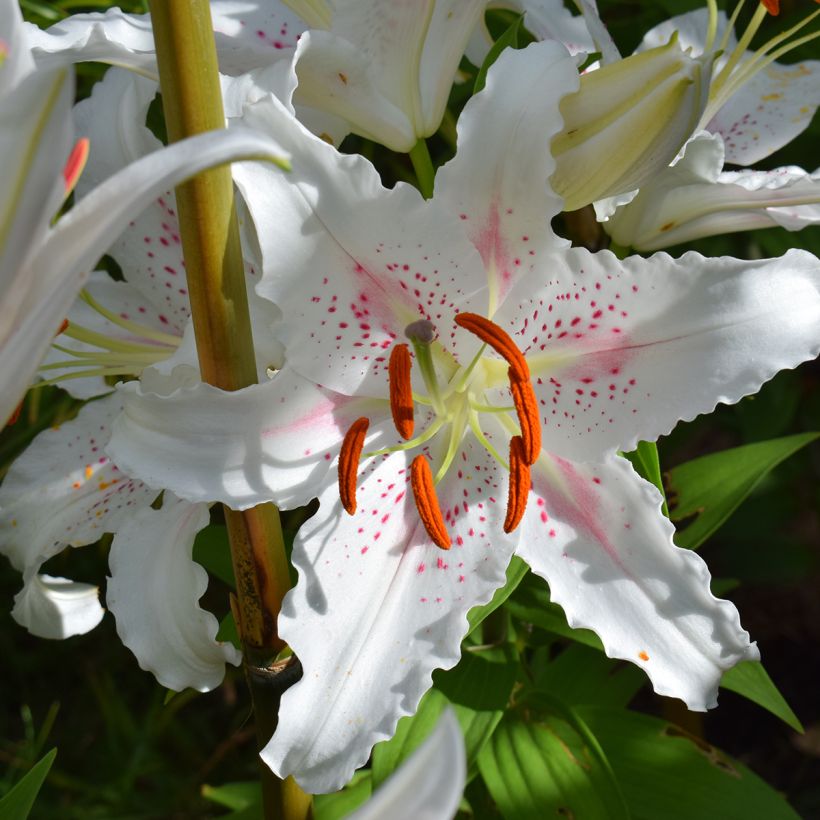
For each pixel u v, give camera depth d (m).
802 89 0.55
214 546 0.58
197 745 0.87
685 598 0.43
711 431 0.99
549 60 0.41
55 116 0.31
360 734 0.42
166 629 0.46
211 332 0.41
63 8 0.66
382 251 0.42
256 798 0.63
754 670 0.54
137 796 0.82
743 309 0.42
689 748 0.58
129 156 0.48
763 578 0.85
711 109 0.51
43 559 0.51
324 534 0.44
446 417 0.45
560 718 0.56
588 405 0.44
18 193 0.31
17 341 0.31
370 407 0.45
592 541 0.44
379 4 0.45
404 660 0.43
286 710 0.42
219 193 0.39
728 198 0.50
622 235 0.51
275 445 0.43
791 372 0.76
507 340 0.43
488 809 0.61
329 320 0.43
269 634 0.45
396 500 0.45
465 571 0.44
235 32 0.49
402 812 0.30
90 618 0.52
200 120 0.38
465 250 0.43
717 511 0.57
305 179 0.41
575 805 0.53
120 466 0.41
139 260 0.51
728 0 0.70
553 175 0.43
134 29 0.49
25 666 0.90
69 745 0.87
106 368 0.51
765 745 0.89
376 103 0.46
